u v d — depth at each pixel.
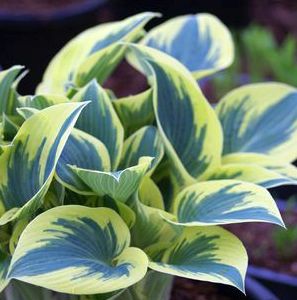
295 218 1.91
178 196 1.15
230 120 1.31
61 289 0.98
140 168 1.04
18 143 1.09
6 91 1.18
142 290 1.18
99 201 1.13
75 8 2.66
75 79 1.29
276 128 1.29
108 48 1.25
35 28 2.58
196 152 1.21
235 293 1.50
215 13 3.29
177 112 1.21
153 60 1.20
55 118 1.06
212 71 1.31
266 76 2.63
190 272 1.05
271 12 3.41
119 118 1.25
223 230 1.12
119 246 1.07
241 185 1.12
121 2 3.31
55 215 1.05
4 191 1.09
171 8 3.29
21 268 0.99
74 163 1.10
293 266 1.77
